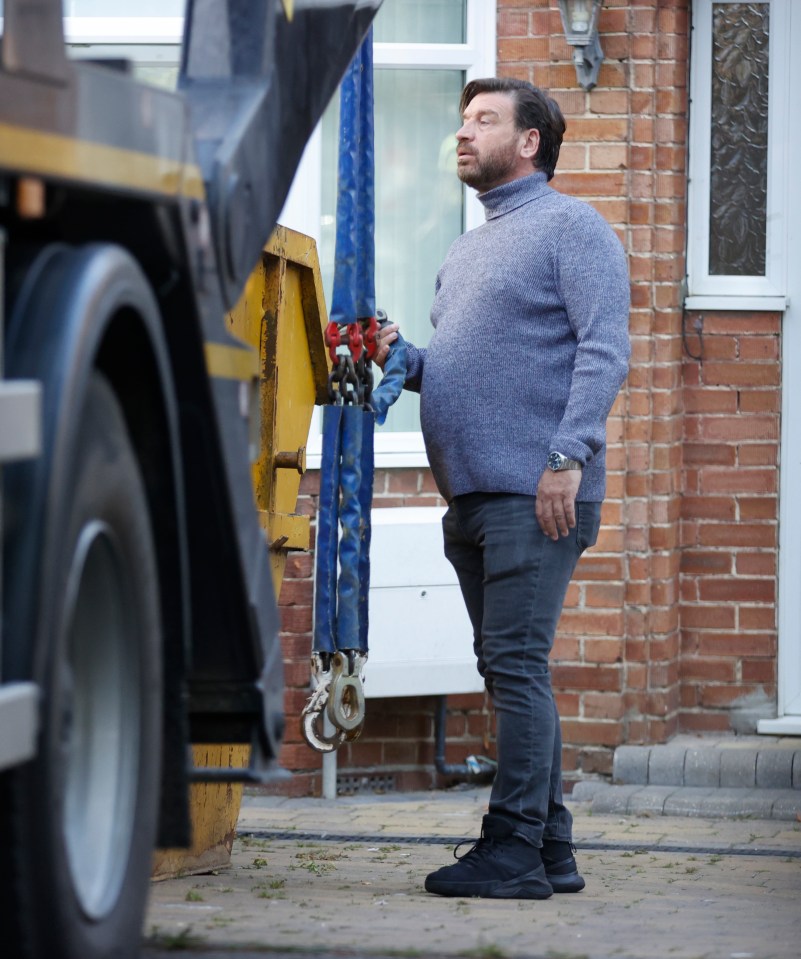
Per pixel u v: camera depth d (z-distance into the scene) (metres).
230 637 4.43
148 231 3.86
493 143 6.71
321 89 5.39
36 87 3.25
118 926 3.75
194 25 4.96
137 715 3.86
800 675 10.60
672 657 10.47
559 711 10.29
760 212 10.53
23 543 3.17
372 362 6.95
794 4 10.46
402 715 10.45
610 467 10.22
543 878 6.41
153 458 3.95
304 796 10.15
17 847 3.27
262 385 7.07
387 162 10.46
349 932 5.10
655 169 10.21
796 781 9.95
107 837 3.77
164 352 3.86
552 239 6.52
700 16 10.46
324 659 6.62
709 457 10.58
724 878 7.31
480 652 6.85
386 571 10.01
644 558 10.26
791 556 10.58
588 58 9.94
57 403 3.25
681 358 10.52
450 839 8.77
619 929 5.48
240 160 4.61
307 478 10.06
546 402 6.50
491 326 6.54
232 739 4.55
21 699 3.10
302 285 7.46
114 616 3.79
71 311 3.34
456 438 6.57
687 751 10.12
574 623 10.26
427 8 10.31
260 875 6.93
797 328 10.52
